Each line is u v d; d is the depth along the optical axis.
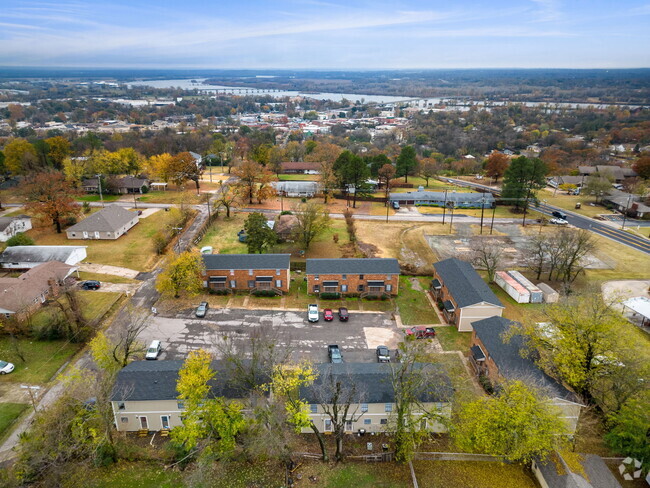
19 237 80.19
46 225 93.94
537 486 37.69
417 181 156.38
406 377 42.28
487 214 115.62
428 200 122.88
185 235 93.81
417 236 97.62
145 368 45.03
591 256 86.94
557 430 35.38
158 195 124.88
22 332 56.50
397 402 39.94
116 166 134.25
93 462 39.06
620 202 117.69
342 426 39.31
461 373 51.56
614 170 149.25
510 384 38.97
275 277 70.25
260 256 71.38
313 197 128.88
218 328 60.06
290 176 156.62
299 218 89.31
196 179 129.00
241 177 119.25
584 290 71.31
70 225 94.75
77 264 77.69
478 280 66.19
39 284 63.91
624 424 37.97
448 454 40.91
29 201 93.94
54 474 36.22
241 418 39.81
